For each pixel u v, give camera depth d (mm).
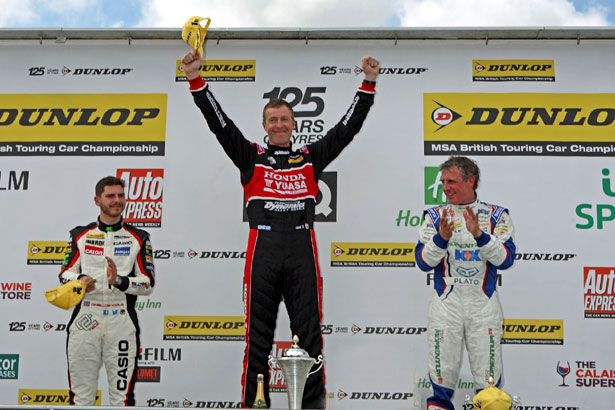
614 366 4977
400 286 5148
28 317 5195
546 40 5402
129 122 5410
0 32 5430
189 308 5184
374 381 5039
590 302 5066
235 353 5137
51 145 5387
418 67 5398
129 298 4738
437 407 4230
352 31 5359
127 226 4902
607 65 5355
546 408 4949
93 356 4652
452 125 5312
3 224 5301
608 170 5211
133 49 5512
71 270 4730
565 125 5277
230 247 5246
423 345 5078
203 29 4293
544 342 5027
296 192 4520
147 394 5090
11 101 5453
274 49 5477
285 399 5062
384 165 5285
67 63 5496
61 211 5316
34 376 5121
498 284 5113
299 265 4410
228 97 5430
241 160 4531
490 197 5211
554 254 5125
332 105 5391
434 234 4422
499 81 5359
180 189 5324
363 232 5215
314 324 4375
